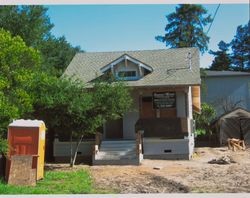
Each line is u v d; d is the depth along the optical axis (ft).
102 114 70.33
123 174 61.26
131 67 91.35
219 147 116.06
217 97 161.89
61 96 66.39
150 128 83.76
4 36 60.03
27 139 52.60
